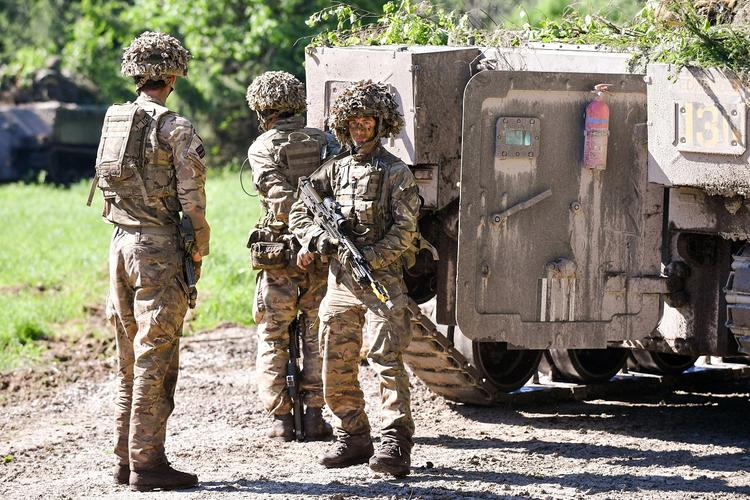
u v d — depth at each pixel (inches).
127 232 644.7
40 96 3622.0
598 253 730.2
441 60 766.5
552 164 716.0
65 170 3435.0
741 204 704.4
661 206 740.0
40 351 1201.4
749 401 918.4
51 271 1704.0
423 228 812.0
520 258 714.2
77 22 4156.0
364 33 973.2
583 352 912.3
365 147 651.5
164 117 642.8
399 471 648.4
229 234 2044.8
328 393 679.7
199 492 632.4
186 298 652.7
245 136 3612.2
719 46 685.9
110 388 1032.8
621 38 797.9
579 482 649.6
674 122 702.5
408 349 840.9
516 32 879.7
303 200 666.8
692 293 770.2
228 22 3528.5
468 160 698.2
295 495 620.1
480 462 700.7
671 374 958.4
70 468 736.3
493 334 713.0
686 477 663.8
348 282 658.8
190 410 906.7
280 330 773.3
